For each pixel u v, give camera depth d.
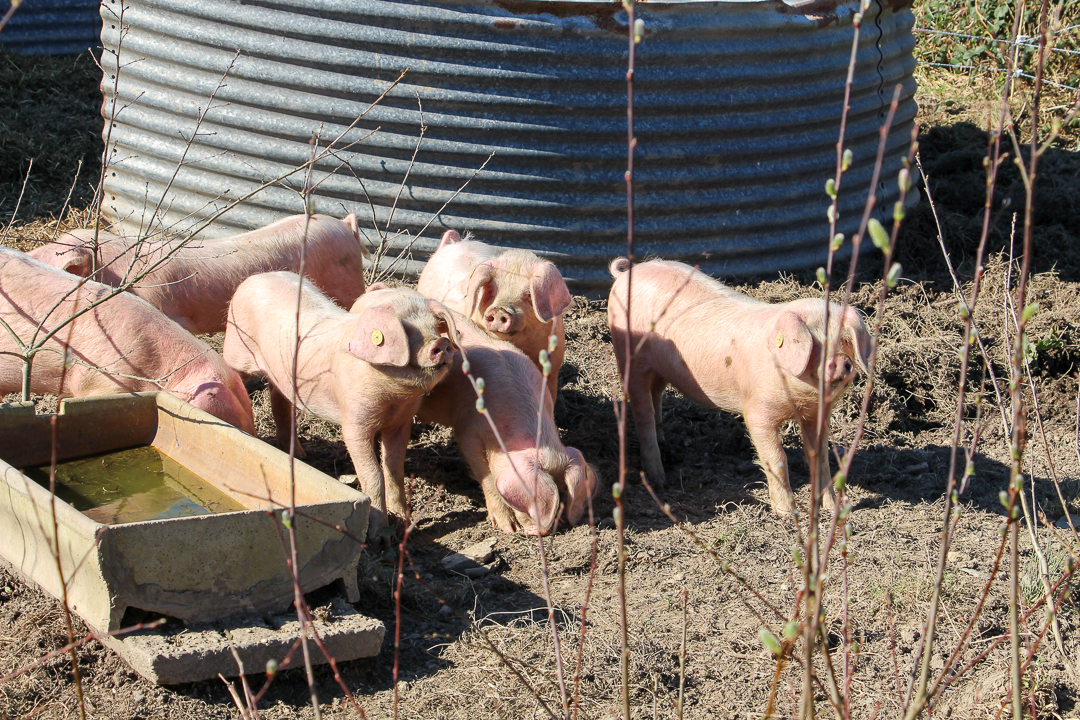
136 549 3.42
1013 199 9.12
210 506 4.29
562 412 6.11
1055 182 9.55
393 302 4.33
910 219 8.73
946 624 4.11
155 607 3.50
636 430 5.64
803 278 7.95
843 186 8.17
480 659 3.80
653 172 7.36
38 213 8.42
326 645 3.58
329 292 6.44
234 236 6.29
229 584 3.60
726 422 6.11
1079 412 3.92
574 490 4.62
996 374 6.55
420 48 7.03
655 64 7.16
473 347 4.91
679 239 7.57
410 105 7.15
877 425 6.11
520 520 4.71
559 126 7.16
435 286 5.84
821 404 2.26
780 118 7.62
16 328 4.96
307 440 5.72
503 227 7.32
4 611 3.91
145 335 4.86
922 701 2.56
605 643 3.91
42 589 3.97
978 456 5.87
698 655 3.92
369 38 7.05
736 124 7.46
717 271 7.72
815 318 4.55
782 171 7.74
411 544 4.66
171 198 7.92
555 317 5.07
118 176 8.24
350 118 7.21
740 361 4.95
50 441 4.54
